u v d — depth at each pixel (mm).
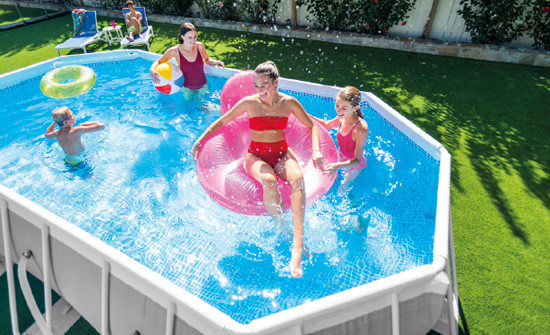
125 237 2975
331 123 3654
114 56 6188
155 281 1917
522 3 5961
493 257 2889
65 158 3842
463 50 6453
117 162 3816
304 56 6820
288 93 5000
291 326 1714
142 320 2096
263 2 7898
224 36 8008
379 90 5500
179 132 4285
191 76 4809
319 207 3176
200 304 1790
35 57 7445
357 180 3455
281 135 3002
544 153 4082
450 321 2139
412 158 3666
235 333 1656
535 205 3369
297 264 2432
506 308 2525
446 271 2152
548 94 5270
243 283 2584
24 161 3822
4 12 11414
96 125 3820
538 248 2953
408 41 6805
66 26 9445
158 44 7730
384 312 1927
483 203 3402
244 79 3961
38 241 2551
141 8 7676
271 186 2615
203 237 2957
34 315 2490
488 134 4414
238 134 3566
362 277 2592
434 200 3223
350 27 7500
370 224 3010
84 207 3273
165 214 3203
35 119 4578
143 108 4785
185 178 3609
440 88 5504
